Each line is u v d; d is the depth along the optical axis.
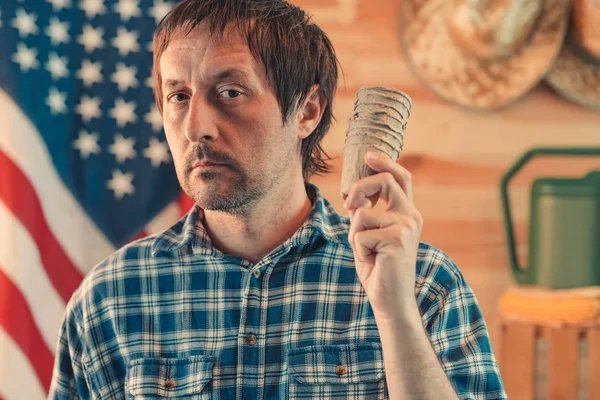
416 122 2.21
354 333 1.06
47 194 2.10
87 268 2.11
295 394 1.04
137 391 1.07
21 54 2.10
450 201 2.21
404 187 0.91
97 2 2.15
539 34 2.14
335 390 1.04
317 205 1.14
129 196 2.14
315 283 1.09
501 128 2.21
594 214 1.97
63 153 2.11
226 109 1.00
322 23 2.21
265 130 1.02
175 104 1.03
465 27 2.08
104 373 1.11
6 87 2.09
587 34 2.10
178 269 1.12
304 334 1.07
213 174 0.99
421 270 1.10
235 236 1.10
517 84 2.15
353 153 0.91
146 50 2.16
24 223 2.07
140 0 2.16
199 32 1.02
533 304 1.91
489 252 2.21
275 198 1.08
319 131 1.18
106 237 2.12
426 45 2.18
